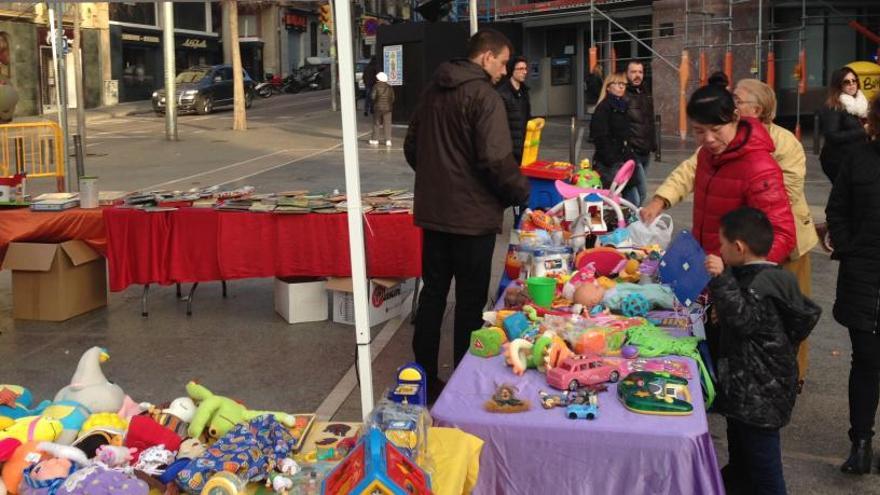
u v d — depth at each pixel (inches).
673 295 158.7
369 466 93.1
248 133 941.2
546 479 115.1
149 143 848.9
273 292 299.4
